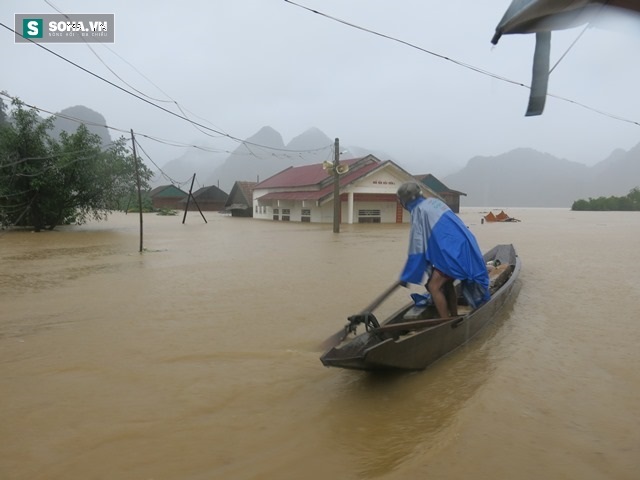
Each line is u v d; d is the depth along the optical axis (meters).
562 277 10.91
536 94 3.45
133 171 28.02
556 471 3.60
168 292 9.66
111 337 6.84
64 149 25.48
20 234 23.95
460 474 3.57
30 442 4.12
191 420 4.48
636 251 15.73
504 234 23.02
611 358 5.80
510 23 3.27
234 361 5.91
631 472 3.58
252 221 37.47
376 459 3.82
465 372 5.38
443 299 5.89
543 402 4.66
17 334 7.02
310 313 8.02
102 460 3.85
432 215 5.93
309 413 4.59
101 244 18.97
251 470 3.71
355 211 33.03
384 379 5.27
